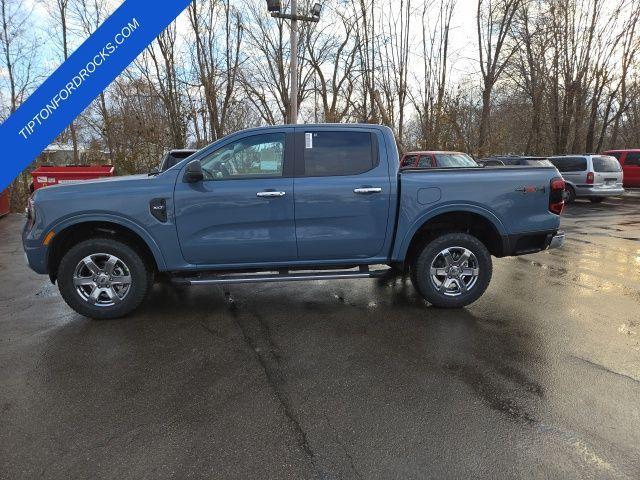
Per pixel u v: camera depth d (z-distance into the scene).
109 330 4.14
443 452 2.40
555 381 3.15
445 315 4.50
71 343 3.84
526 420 2.68
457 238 4.52
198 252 4.30
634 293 5.28
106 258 4.29
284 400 2.92
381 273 4.58
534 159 14.27
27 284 5.80
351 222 4.38
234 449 2.44
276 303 4.93
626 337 3.93
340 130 4.41
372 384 3.13
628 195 18.03
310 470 2.27
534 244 4.69
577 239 9.06
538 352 3.62
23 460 2.34
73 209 4.11
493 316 4.47
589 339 3.88
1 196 12.82
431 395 2.97
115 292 4.34
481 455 2.38
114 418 2.72
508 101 30.72
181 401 2.92
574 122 25.27
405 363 3.45
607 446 2.44
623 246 8.31
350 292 5.33
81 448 2.44
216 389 3.07
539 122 26.41
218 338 3.95
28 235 4.17
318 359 3.53
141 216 4.16
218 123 20.66
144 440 2.51
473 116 26.16
